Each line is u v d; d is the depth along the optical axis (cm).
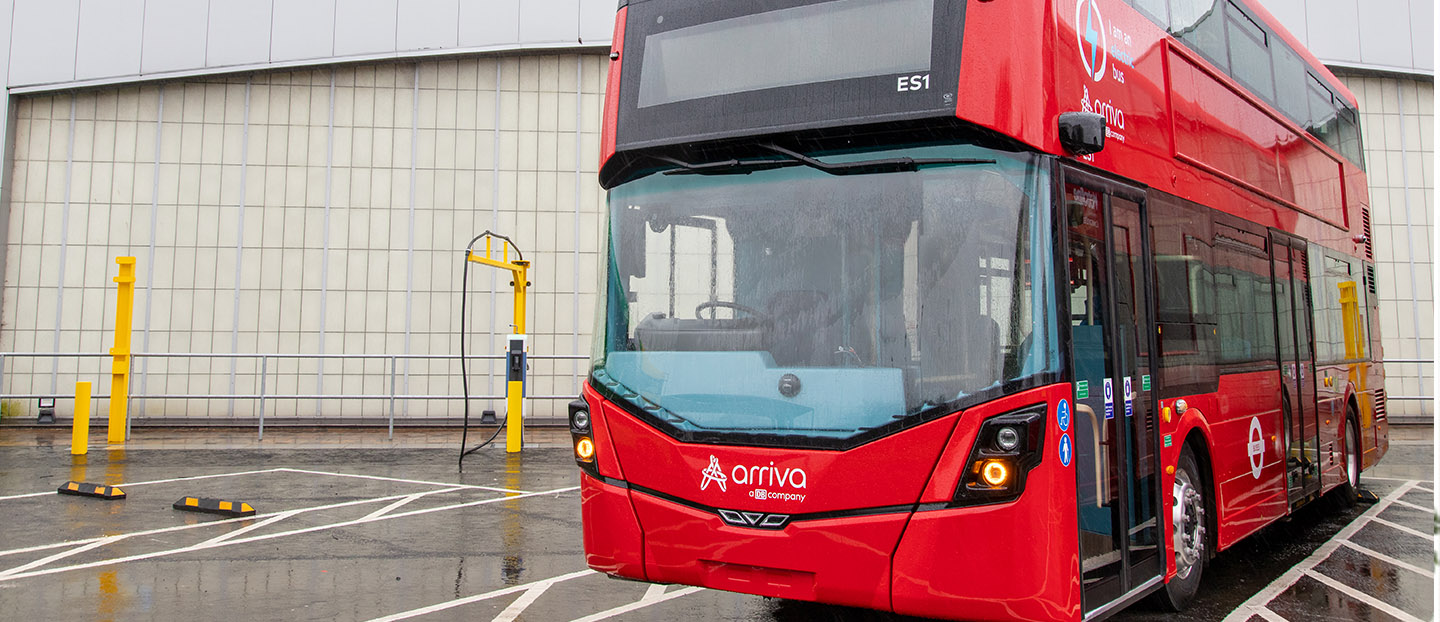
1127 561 478
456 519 842
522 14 1702
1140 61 548
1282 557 724
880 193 454
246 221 1659
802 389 442
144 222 1645
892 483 420
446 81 1706
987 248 433
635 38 527
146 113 1662
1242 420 634
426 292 1669
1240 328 647
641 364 482
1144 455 502
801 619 549
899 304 438
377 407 1644
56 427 1570
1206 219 609
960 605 410
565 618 547
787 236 466
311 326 1650
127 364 1365
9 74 1634
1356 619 555
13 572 644
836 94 462
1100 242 478
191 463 1184
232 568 660
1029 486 412
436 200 1686
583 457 494
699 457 454
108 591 596
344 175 1680
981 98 436
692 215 490
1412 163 1819
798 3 483
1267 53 772
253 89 1678
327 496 956
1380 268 1797
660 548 461
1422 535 808
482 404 1653
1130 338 498
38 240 1631
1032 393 417
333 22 1681
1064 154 454
